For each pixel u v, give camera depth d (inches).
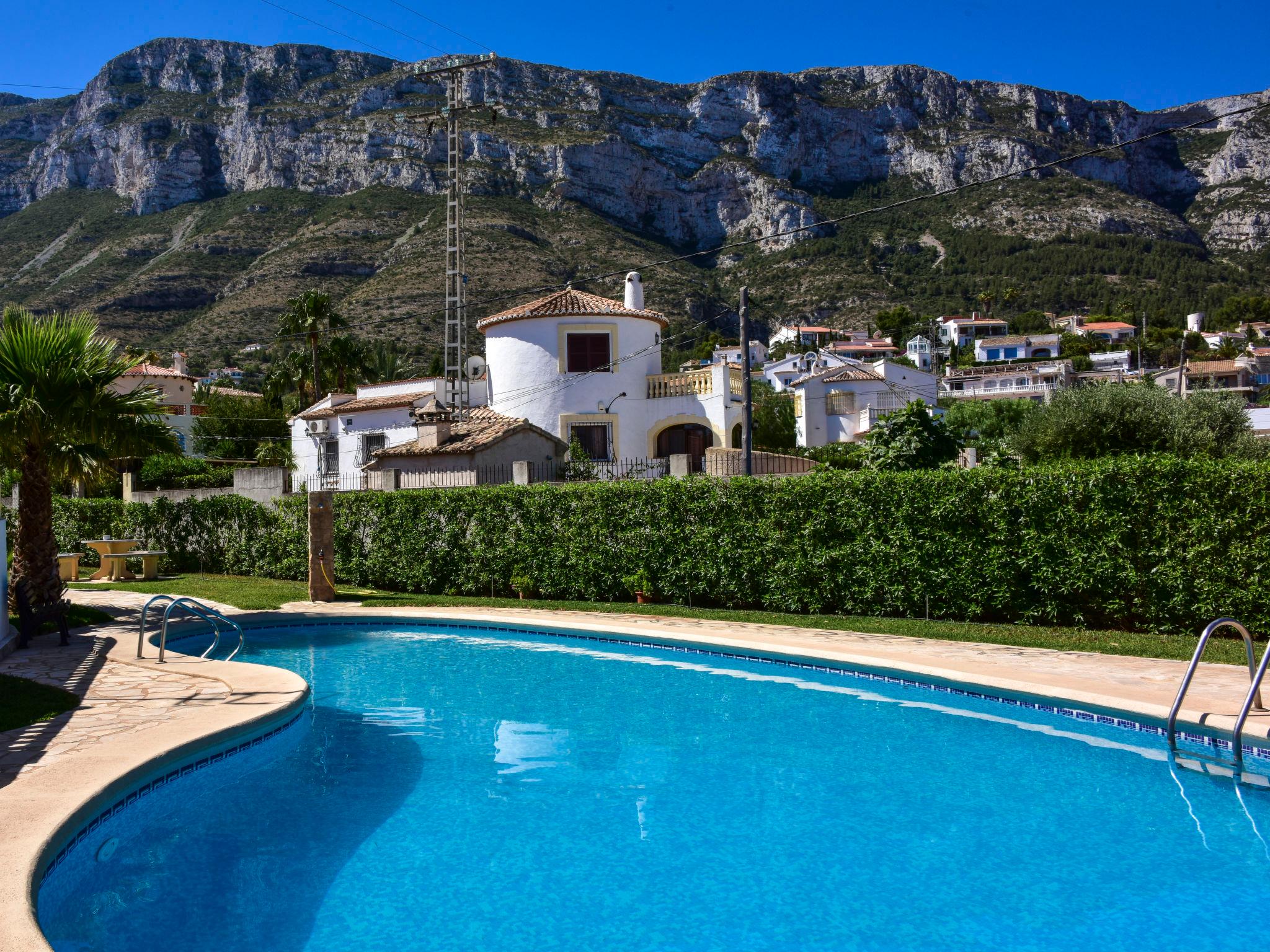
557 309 1307.8
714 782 287.6
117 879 216.5
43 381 541.3
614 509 686.5
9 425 530.3
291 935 186.7
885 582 560.1
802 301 6422.2
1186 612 465.4
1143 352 4773.6
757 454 966.4
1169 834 237.8
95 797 228.8
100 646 496.4
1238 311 5679.1
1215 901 197.2
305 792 281.4
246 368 3917.3
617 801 271.0
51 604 499.8
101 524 1109.1
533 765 308.5
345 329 2231.8
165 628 447.2
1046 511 505.0
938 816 254.4
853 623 534.6
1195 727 299.9
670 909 197.5
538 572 725.9
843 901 200.4
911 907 196.9
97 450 600.4
